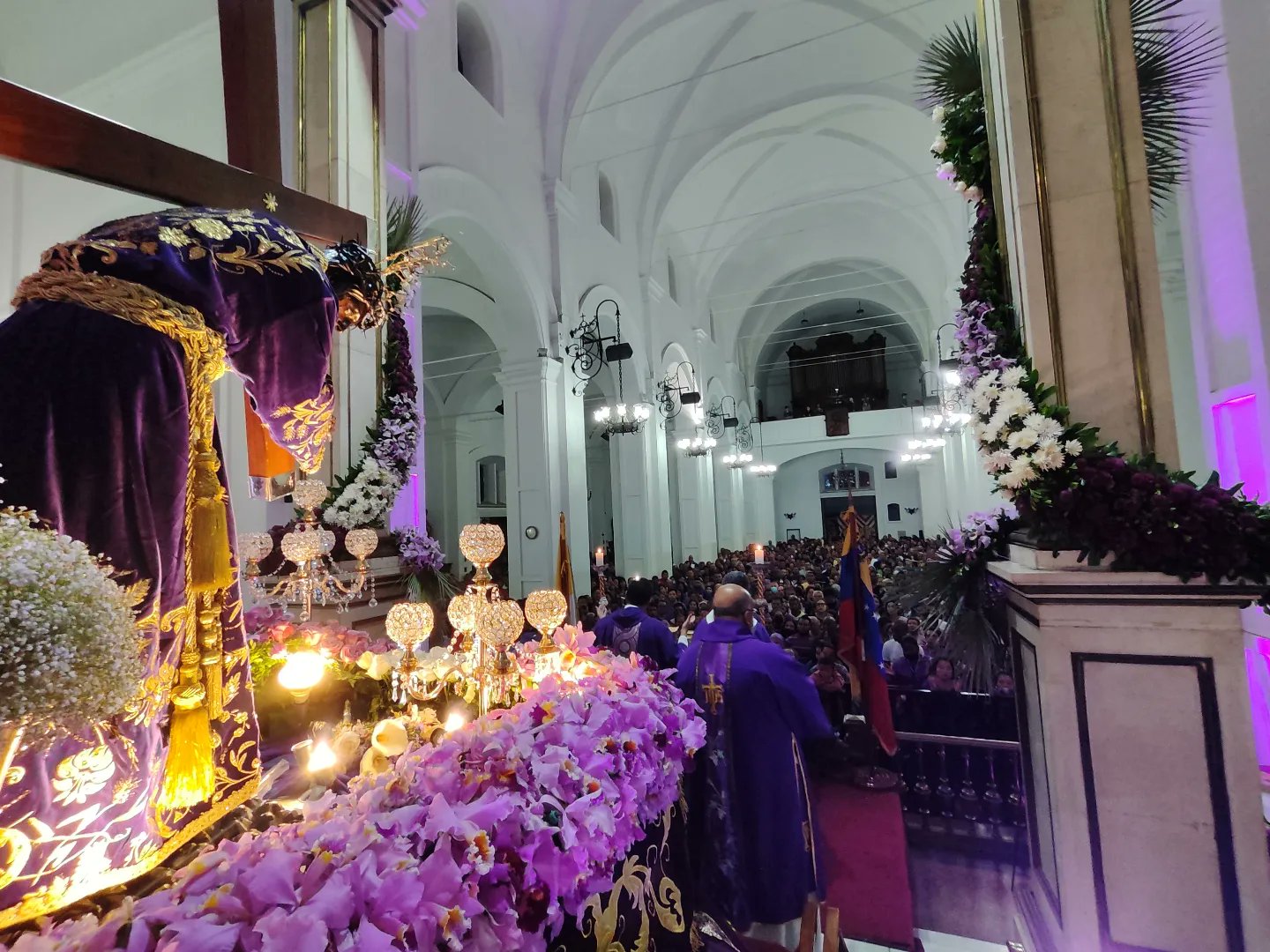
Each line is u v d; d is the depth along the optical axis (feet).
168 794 3.76
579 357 31.37
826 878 8.20
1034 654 7.19
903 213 49.83
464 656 6.65
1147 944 6.10
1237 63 9.39
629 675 5.97
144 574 3.54
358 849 3.08
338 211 5.81
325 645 7.14
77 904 3.17
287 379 4.62
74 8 14.76
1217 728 6.02
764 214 51.03
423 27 21.97
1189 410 14.67
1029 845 7.92
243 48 6.73
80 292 3.61
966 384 8.18
